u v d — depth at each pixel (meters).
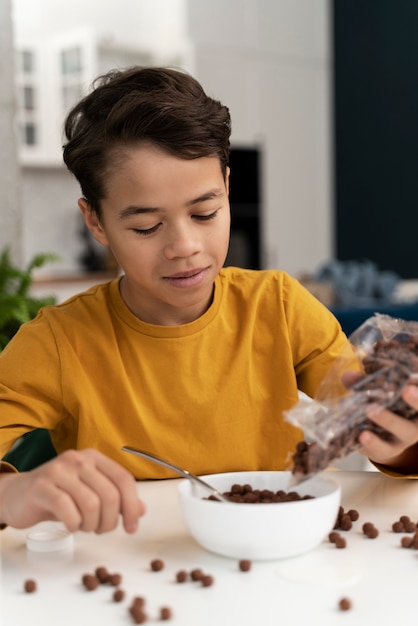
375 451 1.00
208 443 1.33
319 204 7.71
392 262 7.40
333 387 1.02
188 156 1.10
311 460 0.97
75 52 6.12
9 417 1.27
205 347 1.34
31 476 0.99
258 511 0.92
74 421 1.34
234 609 0.83
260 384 1.37
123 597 0.86
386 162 7.39
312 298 1.44
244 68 6.96
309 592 0.87
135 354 1.33
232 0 6.85
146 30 6.73
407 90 7.17
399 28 7.19
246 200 6.93
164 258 1.14
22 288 2.77
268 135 7.21
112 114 1.12
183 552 0.98
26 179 6.30
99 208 1.19
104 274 5.86
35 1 6.13
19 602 0.86
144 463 1.31
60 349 1.31
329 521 0.95
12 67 3.11
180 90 1.18
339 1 7.60
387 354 1.01
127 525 0.96
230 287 1.41
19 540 1.03
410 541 0.98
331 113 7.78
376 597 0.85
